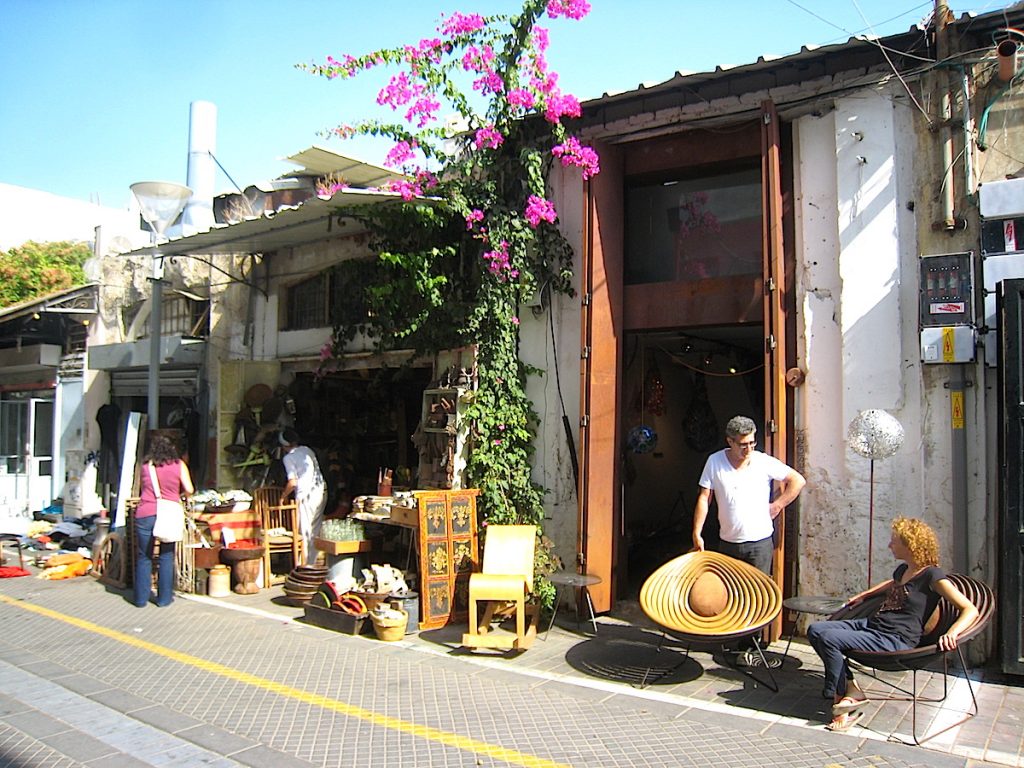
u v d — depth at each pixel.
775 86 6.68
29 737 4.65
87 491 13.48
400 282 8.55
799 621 6.40
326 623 7.15
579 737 4.58
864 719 4.79
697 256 7.49
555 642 6.60
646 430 8.51
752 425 5.79
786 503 5.91
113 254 13.78
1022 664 5.21
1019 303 5.27
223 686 5.55
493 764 4.24
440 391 8.19
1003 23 5.77
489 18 7.80
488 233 7.71
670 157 7.44
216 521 8.84
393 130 7.98
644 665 5.95
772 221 6.42
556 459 7.73
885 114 6.18
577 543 7.12
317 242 10.27
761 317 6.85
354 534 7.93
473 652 6.36
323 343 10.14
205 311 12.22
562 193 7.81
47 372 14.91
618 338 7.50
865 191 6.22
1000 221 5.70
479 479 7.78
